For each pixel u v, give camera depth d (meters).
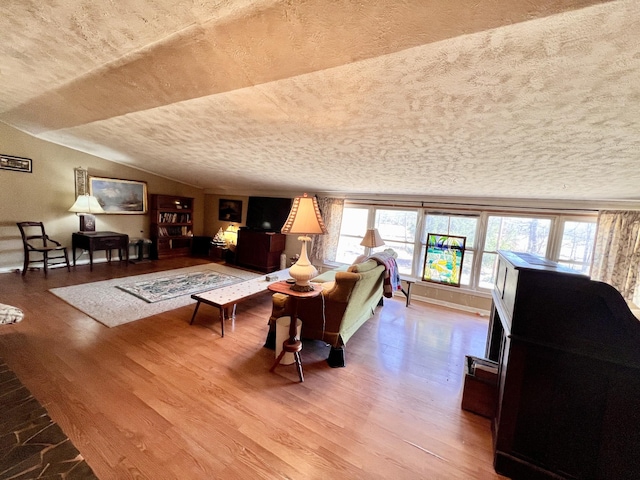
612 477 1.26
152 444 1.49
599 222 3.26
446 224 4.33
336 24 1.23
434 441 1.65
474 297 4.10
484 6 0.99
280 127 2.51
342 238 5.33
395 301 4.41
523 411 1.42
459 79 1.42
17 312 2.33
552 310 1.33
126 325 2.88
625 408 1.22
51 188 4.73
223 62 1.71
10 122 4.11
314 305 2.45
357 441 1.62
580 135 1.80
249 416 1.75
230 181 5.93
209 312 3.39
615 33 0.99
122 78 2.19
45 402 1.74
